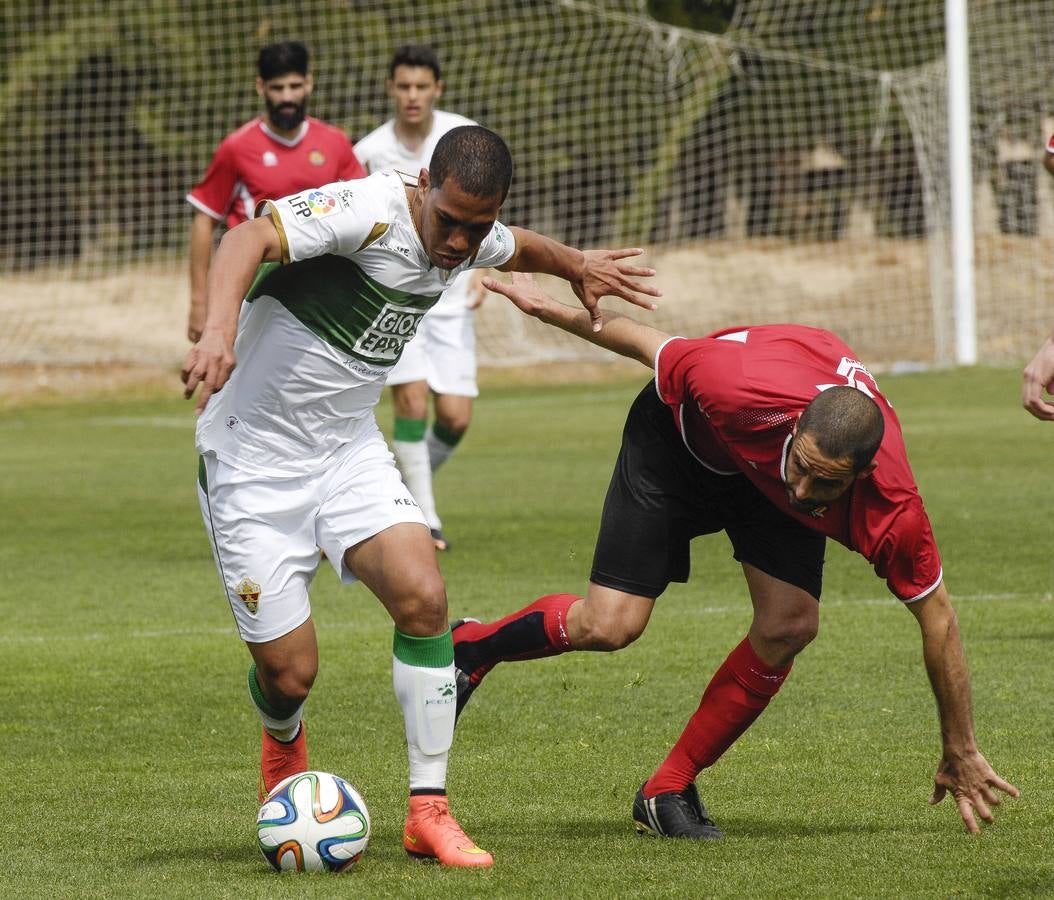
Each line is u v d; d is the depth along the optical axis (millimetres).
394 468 14812
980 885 12531
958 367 70375
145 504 41219
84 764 17562
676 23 97500
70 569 31781
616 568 14953
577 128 94125
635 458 15047
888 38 93562
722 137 96188
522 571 30250
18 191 93188
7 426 61969
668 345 14633
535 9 93750
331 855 13219
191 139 94188
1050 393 14359
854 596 27547
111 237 91812
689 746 14664
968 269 70250
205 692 21219
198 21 93188
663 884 12703
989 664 21766
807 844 14016
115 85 93438
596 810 15531
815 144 95250
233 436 14461
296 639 14680
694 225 95688
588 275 15719
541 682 21469
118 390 72688
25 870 13359
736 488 14750
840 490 12578
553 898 12344
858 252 92375
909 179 92000
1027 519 35188
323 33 92375
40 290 88312
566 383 75500
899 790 15945
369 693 21078
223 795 16172
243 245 13070
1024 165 83188
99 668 22719
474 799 15977
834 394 12555
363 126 92562
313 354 14094
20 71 91688
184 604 28000
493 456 50031
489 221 13492
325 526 14492
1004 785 13586
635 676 21719
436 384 34375
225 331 12633
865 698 20094
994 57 81375
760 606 14758
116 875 13211
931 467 44219
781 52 92750
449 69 93375
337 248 13547
